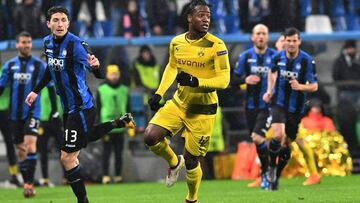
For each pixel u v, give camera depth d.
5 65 36.44
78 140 23.89
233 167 46.12
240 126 46.62
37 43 46.88
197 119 23.73
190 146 23.84
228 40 47.59
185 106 23.72
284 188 35.72
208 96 23.72
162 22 52.62
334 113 47.56
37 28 50.31
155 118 23.88
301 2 55.88
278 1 52.81
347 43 48.44
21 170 35.38
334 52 49.25
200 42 23.59
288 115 33.53
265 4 53.38
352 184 37.75
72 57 24.03
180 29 52.81
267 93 33.34
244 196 31.42
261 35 36.69
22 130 35.84
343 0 56.75
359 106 47.66
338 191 32.75
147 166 46.56
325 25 54.09
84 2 54.56
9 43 46.06
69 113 24.12
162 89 23.89
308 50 49.16
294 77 33.34
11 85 36.25
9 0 51.72
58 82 24.27
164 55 48.38
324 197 29.67
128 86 47.38
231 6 55.19
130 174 46.31
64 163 24.02
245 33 53.41
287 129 33.62
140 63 47.56
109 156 44.91
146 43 48.19
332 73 48.53
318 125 46.22
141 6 56.06
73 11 52.78
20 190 41.19
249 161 45.56
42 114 43.41
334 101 47.75
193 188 24.17
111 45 47.75
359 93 47.75
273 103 33.69
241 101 46.81
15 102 35.84
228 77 23.25
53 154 46.06
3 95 43.25
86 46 24.17
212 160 45.66
